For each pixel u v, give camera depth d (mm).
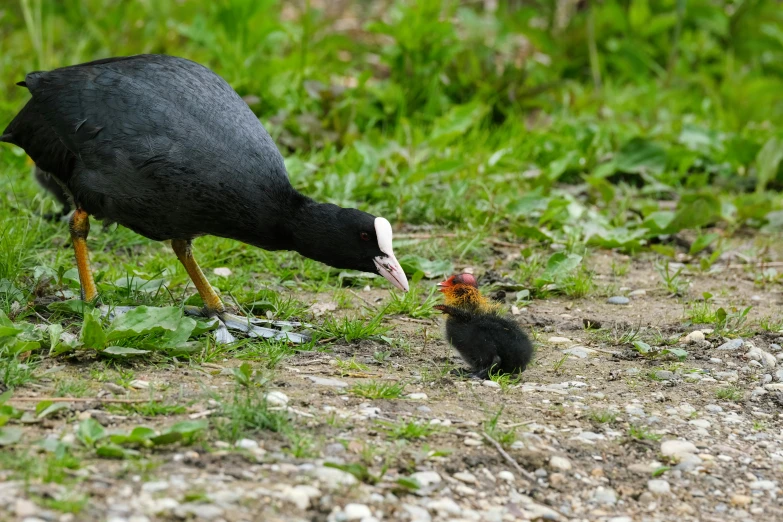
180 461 6262
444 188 14516
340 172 14227
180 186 8789
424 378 8383
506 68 18375
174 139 8773
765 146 15523
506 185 14703
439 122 15656
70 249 11688
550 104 18203
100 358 8125
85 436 6348
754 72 20906
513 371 8570
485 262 12633
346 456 6598
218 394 7469
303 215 9141
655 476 6918
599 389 8477
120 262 11508
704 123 18375
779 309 11172
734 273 12672
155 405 7062
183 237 9398
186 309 9766
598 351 9547
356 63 19938
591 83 20031
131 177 8820
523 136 16734
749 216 14453
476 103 16109
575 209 14070
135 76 9148
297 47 19250
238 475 6148
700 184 15984
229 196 8883
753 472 7086
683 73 20609
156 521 5512
